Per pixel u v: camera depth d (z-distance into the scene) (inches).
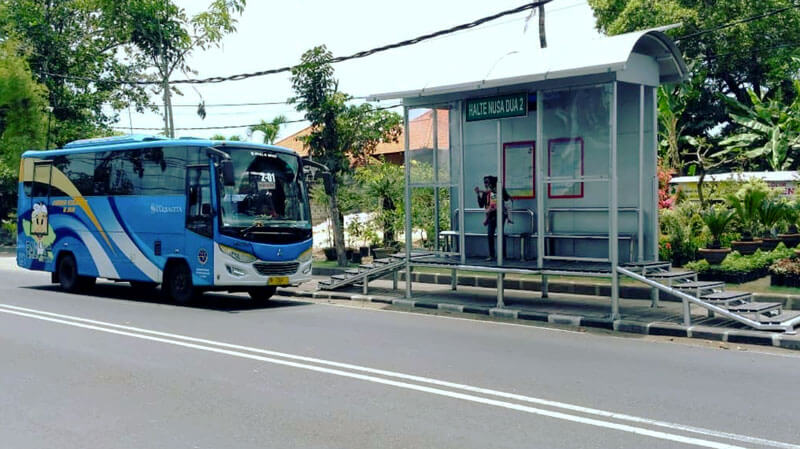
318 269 805.9
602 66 453.1
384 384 308.3
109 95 1496.1
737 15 1089.4
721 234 652.1
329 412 266.4
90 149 669.3
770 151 1048.8
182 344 402.6
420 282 715.4
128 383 312.8
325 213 927.7
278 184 590.2
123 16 982.4
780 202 665.0
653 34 486.0
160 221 600.1
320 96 785.6
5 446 230.8
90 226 663.1
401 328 463.5
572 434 238.2
